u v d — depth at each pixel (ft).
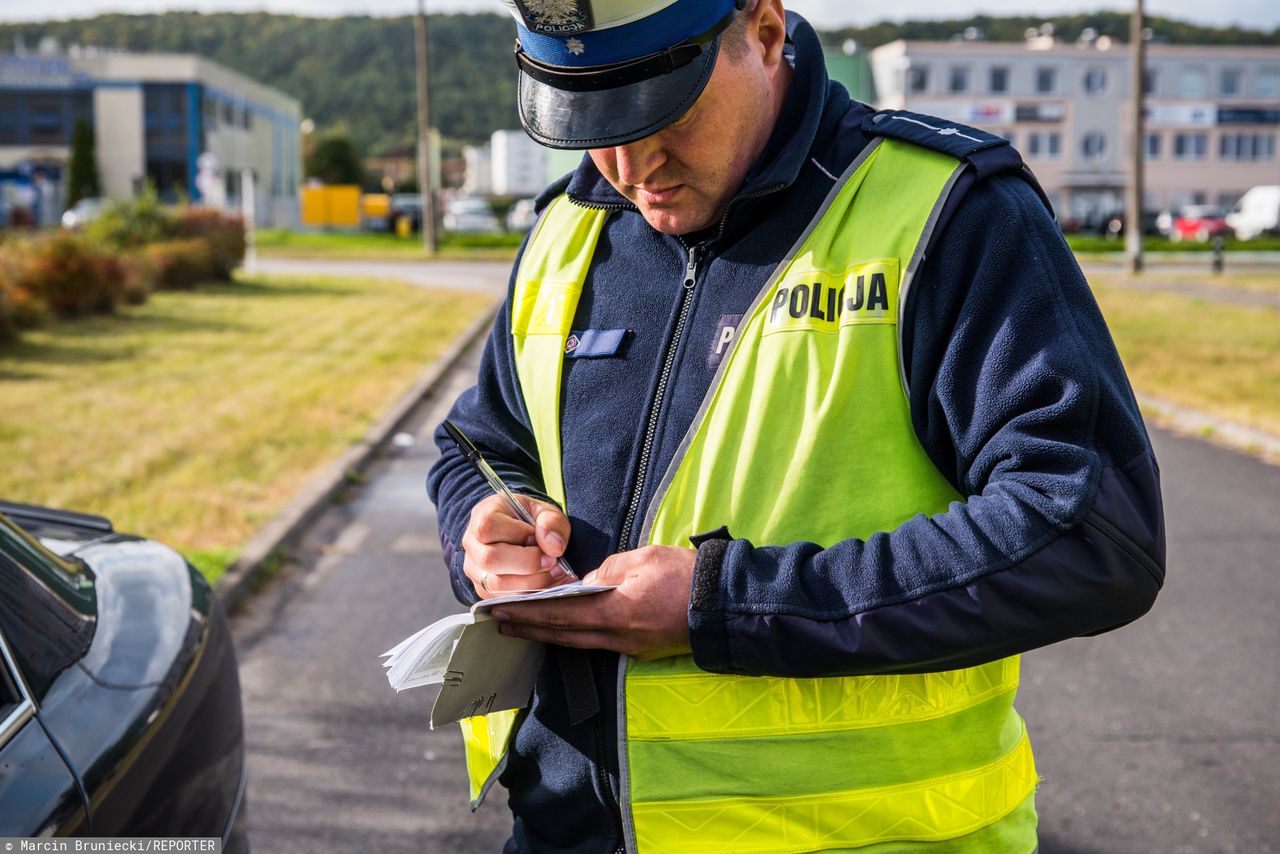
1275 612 16.70
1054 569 3.91
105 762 5.68
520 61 4.53
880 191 4.49
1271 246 131.75
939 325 4.28
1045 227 4.34
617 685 4.51
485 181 234.38
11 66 192.13
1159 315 55.16
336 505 23.35
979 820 4.54
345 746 12.89
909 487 4.35
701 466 4.55
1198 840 10.77
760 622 4.08
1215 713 13.47
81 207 132.57
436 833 11.16
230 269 77.46
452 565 5.18
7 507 8.38
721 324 4.63
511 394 5.41
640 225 5.10
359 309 60.85
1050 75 207.41
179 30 558.97
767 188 4.50
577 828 4.89
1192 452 27.89
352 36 537.24
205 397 33.50
